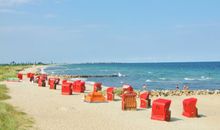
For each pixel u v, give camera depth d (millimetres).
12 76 73312
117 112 25859
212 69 185750
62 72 138500
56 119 21875
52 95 37344
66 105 28922
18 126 18625
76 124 20406
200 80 91062
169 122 22391
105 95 37906
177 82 81938
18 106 27000
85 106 28797
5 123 18703
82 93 40875
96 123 20969
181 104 32500
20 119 20625
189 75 119562
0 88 41406
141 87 64500
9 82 57406
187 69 189875
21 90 41969
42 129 18531
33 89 44188
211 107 30969
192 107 24812
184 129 20156
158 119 22844
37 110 25375
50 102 30641
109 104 30562
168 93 44719
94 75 108625
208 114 26438
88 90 45625
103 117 23359
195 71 158375
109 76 108250
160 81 85875
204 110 28797
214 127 21031
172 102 34312
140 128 19906
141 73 136000
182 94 44844
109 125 20469
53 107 27203
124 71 159125
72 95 38000
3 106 24203
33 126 19141
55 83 45875
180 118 24109
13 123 18844
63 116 23203
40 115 23188
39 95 36812
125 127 20031
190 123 22250
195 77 106438
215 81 86625
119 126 20281
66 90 38469
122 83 76312
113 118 23094
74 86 42250
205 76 112562
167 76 112188
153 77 105375
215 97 40969
